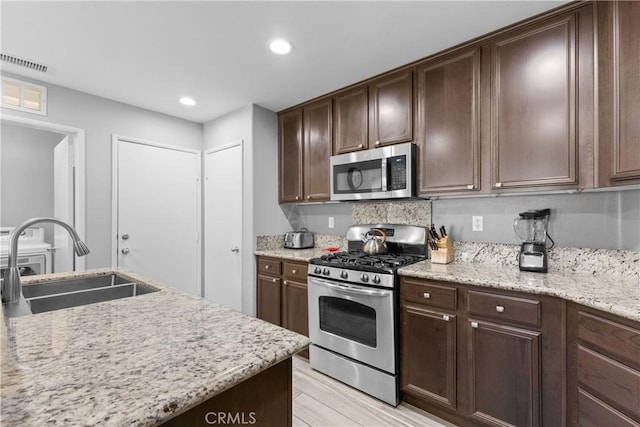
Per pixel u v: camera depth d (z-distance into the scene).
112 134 2.93
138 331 0.88
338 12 1.69
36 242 3.37
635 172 1.34
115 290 1.53
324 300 2.31
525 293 1.51
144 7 1.64
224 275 3.32
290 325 2.67
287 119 3.17
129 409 0.52
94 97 2.81
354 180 2.49
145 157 3.17
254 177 3.04
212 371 0.66
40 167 3.87
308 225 3.38
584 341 1.33
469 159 1.95
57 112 2.59
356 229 2.79
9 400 0.54
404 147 2.18
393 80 2.34
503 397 1.57
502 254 2.05
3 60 2.19
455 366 1.72
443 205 2.37
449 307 1.75
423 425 1.76
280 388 0.82
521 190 1.78
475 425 1.70
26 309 1.15
